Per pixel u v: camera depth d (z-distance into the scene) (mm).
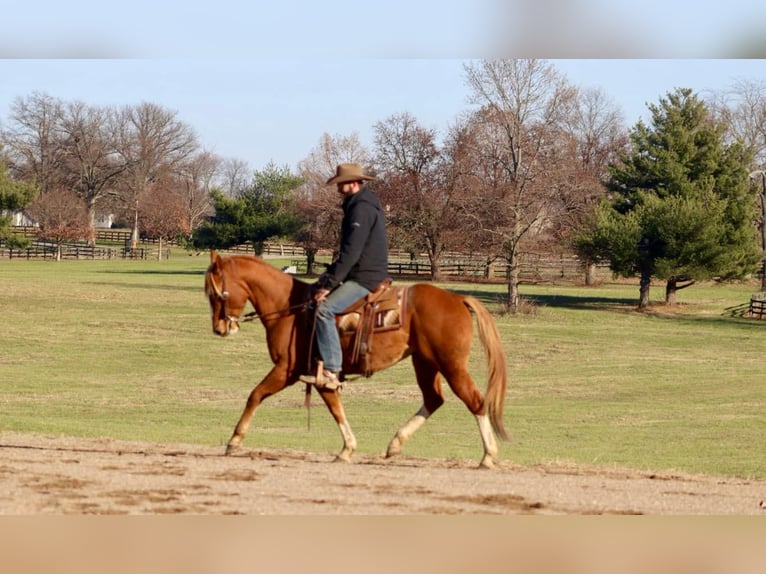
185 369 35438
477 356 40062
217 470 10867
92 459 11500
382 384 31875
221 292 11727
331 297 11281
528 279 83062
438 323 11328
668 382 33844
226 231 98688
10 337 42781
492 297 67188
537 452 18500
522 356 41344
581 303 65562
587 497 9945
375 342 11375
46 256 109812
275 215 99250
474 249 59844
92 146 138250
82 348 40344
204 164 171625
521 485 10562
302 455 12828
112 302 58344
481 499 9477
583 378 34906
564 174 58156
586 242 63094
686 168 67562
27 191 64688
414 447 18391
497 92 57125
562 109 67000
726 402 28922
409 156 83000
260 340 44000
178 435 18125
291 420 23766
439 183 79875
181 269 92562
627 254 62125
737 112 95625
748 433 22609
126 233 147750
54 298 59500
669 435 22203
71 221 112688
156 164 139125
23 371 33531
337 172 11352
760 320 57750
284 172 101062
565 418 25141
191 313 53750
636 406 27938
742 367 38156
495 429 11531
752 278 84625
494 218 57750
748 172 69375
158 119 139125
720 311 62500
